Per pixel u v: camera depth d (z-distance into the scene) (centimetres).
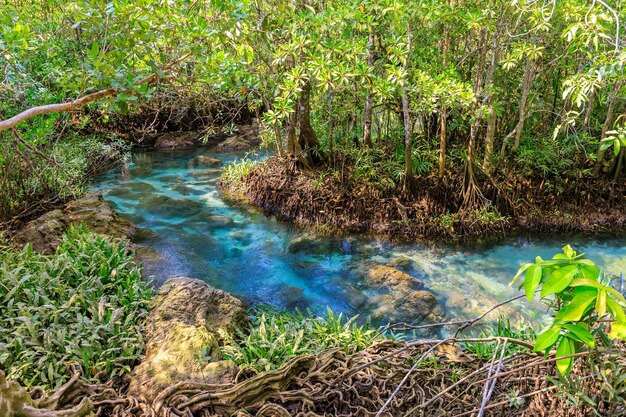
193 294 443
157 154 1325
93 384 299
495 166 796
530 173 804
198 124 1525
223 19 358
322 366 309
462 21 693
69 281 446
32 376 314
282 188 861
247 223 809
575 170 809
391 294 566
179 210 863
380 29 730
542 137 857
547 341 161
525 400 251
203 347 341
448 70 712
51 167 791
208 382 307
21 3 837
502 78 804
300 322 471
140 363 340
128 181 1045
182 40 354
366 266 646
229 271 632
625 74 355
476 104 722
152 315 413
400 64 738
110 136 1298
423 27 733
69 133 1117
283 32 637
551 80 890
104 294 440
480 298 555
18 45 465
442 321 507
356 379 300
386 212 771
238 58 469
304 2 771
